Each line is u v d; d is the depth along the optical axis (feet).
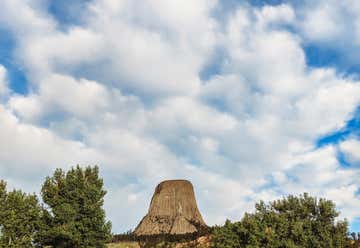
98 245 124.06
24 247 116.98
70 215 123.85
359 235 128.36
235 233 126.93
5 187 123.65
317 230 123.75
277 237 122.93
